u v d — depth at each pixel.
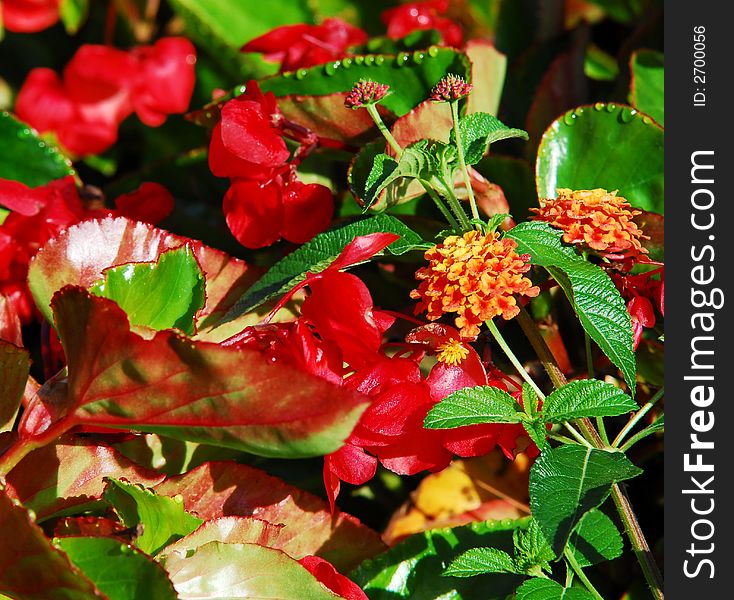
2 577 0.64
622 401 0.66
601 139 0.76
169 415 0.65
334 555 0.72
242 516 0.71
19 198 0.74
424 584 0.72
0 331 0.74
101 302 0.64
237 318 0.70
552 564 0.73
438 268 0.67
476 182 0.73
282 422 0.63
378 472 0.80
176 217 0.84
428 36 0.83
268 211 0.74
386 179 0.68
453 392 0.67
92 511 0.69
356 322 0.67
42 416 0.67
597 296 0.67
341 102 0.76
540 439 0.66
